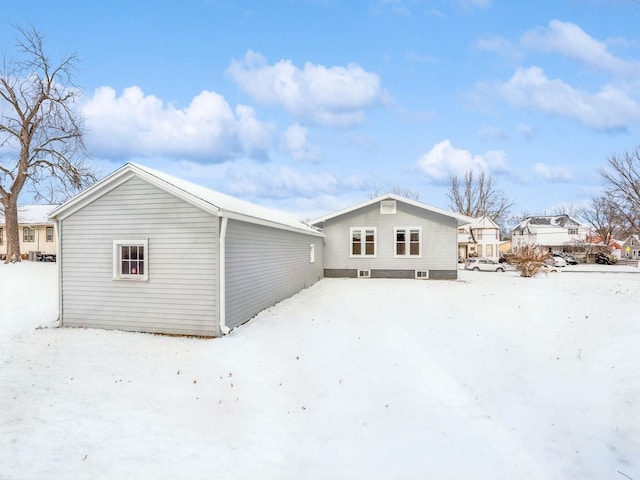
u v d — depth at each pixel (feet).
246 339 28.63
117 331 31.45
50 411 16.72
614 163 117.50
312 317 36.27
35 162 81.25
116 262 32.01
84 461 13.07
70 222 33.24
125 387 19.51
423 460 13.35
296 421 16.21
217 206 29.14
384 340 28.35
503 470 12.73
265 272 40.24
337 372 21.89
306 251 59.57
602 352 24.22
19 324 32.76
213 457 13.46
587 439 14.49
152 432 15.10
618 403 17.24
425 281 68.23
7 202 79.25
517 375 21.11
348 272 74.28
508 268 102.37
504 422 15.97
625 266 133.80
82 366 22.59
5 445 13.94
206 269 29.96
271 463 13.17
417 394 18.89
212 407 17.40
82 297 32.91
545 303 43.57
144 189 31.40
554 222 217.77
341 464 13.14
